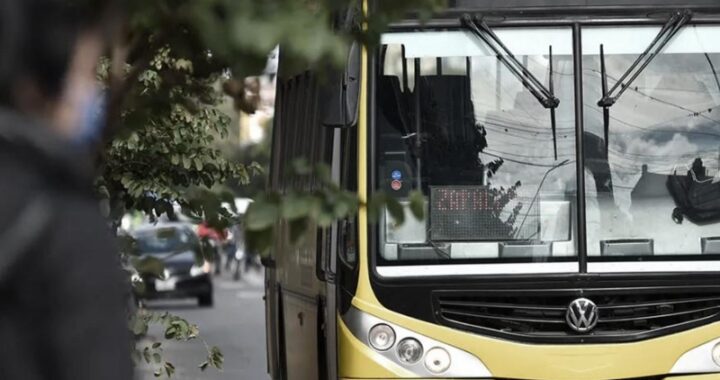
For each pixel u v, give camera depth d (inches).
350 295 619.2
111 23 190.1
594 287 620.1
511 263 621.6
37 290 174.1
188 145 657.6
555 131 629.0
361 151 622.8
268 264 880.9
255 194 252.4
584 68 632.4
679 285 624.4
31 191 176.1
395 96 626.5
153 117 345.7
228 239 354.9
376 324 614.5
